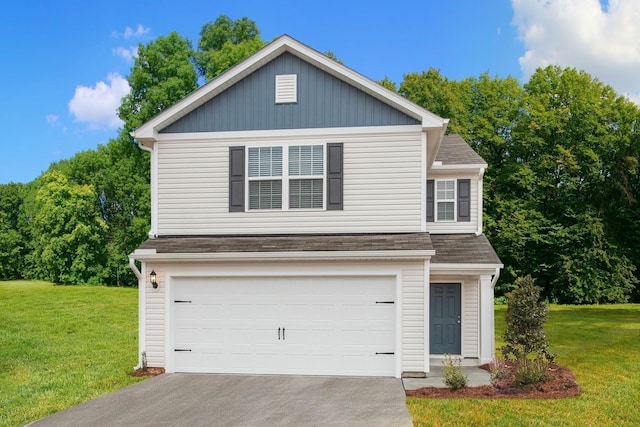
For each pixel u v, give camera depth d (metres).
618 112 31.44
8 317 21.08
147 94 30.36
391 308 11.84
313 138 13.05
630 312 26.08
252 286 12.27
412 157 12.77
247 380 11.45
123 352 15.08
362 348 11.88
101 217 44.66
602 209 31.27
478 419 8.30
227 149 13.30
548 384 10.21
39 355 14.62
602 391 10.08
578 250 30.53
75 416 8.89
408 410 8.84
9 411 9.32
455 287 14.52
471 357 14.28
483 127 32.50
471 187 16.36
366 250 11.62
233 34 36.97
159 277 12.42
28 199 47.25
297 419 8.45
